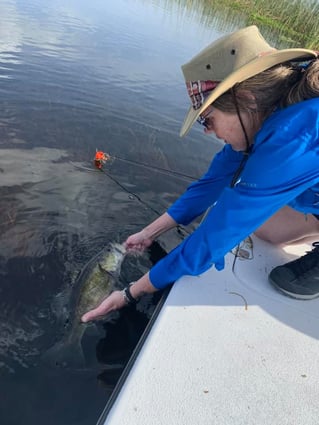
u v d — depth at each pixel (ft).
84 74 18.21
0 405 5.37
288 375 4.82
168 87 18.94
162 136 14.06
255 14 44.37
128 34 27.14
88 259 8.04
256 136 4.73
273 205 4.87
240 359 4.91
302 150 4.42
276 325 5.50
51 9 29.27
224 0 48.01
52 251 8.09
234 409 4.32
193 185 7.90
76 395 5.62
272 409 4.39
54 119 13.50
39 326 6.61
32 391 5.60
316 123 4.35
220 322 5.38
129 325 6.68
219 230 5.18
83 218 9.16
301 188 4.77
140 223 9.37
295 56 4.35
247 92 4.43
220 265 5.91
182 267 5.72
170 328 5.14
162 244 8.77
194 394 4.37
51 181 10.21
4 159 10.68
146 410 4.12
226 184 7.45
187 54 24.80
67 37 23.25
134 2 40.09
